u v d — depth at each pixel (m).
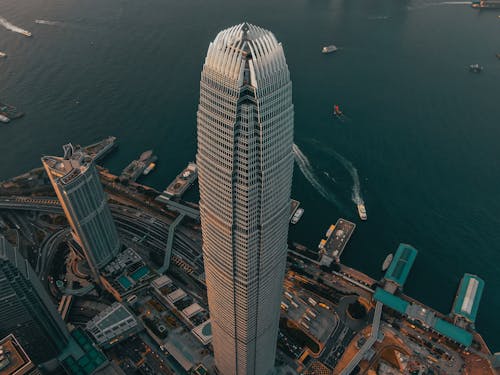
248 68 168.25
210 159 197.88
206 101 182.38
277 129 185.00
